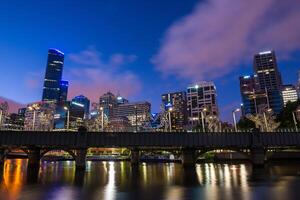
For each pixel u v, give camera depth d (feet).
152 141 320.70
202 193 140.87
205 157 507.30
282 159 428.56
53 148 336.08
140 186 171.12
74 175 251.39
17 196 135.74
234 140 328.08
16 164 454.81
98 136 314.35
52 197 132.67
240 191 146.00
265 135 330.54
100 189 158.81
